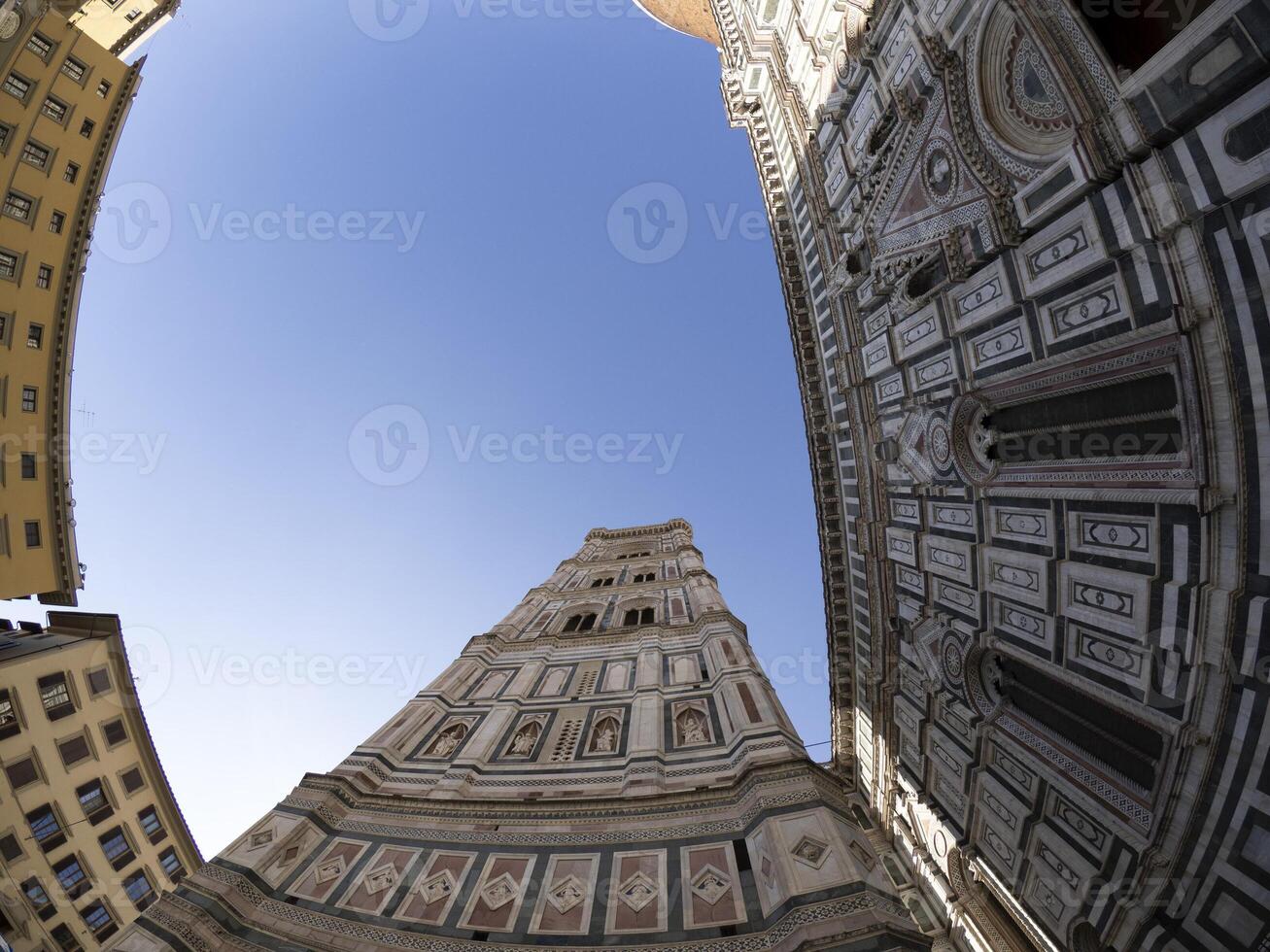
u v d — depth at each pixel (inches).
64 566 1323.8
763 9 1186.6
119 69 1424.7
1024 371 614.5
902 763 988.6
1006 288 613.6
